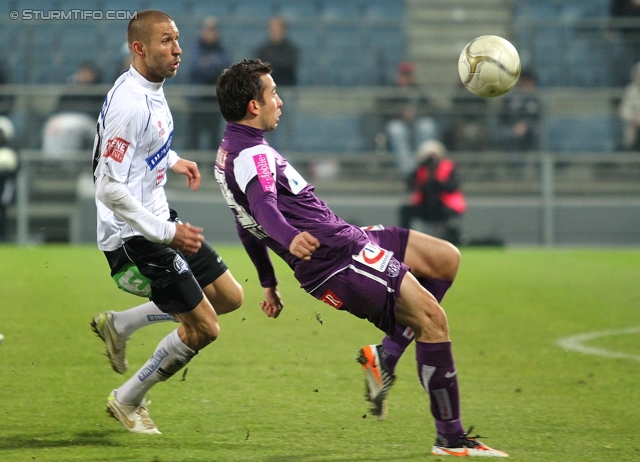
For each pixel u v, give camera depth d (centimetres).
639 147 5934
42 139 5247
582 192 5728
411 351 2462
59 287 3403
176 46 1659
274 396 1950
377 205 5547
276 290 1806
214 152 5450
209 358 2322
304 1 7562
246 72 1605
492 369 2275
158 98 1683
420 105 5772
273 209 1518
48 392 1938
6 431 1638
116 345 1897
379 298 1545
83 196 5238
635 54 6762
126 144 1587
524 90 5950
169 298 1650
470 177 5709
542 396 1994
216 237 5288
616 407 1897
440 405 1534
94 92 5366
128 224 1583
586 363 2355
